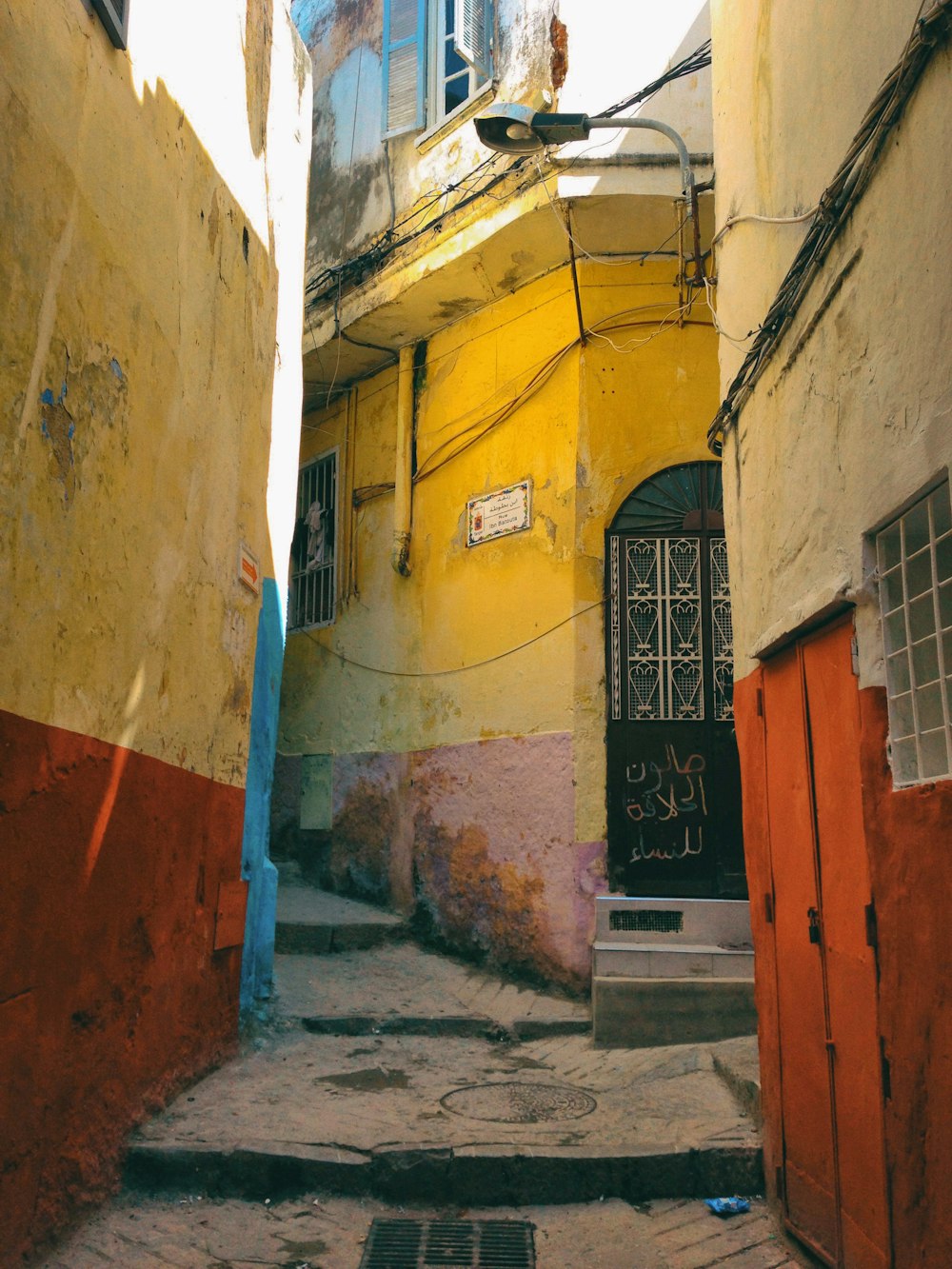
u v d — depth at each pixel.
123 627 4.09
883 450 3.01
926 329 2.72
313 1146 4.38
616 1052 6.15
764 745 4.41
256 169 6.24
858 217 3.22
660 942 6.79
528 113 6.18
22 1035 3.27
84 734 3.71
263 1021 6.44
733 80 5.06
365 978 7.55
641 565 7.80
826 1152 3.53
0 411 3.02
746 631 4.69
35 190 3.24
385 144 9.47
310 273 10.11
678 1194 4.34
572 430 7.91
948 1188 2.57
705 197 7.27
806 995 3.79
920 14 2.71
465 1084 5.54
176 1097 4.84
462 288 8.59
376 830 9.28
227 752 5.66
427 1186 4.29
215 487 5.41
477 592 8.51
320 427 10.97
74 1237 3.63
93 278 3.74
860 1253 3.18
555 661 7.75
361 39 10.09
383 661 9.52
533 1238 3.96
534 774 7.75
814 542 3.67
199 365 5.10
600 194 7.30
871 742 3.13
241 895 5.82
